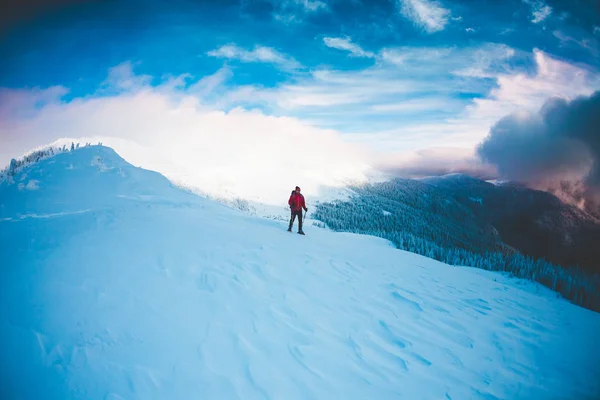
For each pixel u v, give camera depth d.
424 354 7.49
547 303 13.20
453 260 48.88
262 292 8.48
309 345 6.86
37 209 11.97
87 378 5.12
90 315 6.40
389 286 11.13
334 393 5.70
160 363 5.64
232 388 5.41
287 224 17.84
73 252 8.50
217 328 6.73
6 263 7.70
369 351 7.17
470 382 6.82
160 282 7.86
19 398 4.73
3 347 5.47
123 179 16.75
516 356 8.23
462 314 10.13
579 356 8.63
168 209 14.16
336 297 9.30
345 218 199.88
